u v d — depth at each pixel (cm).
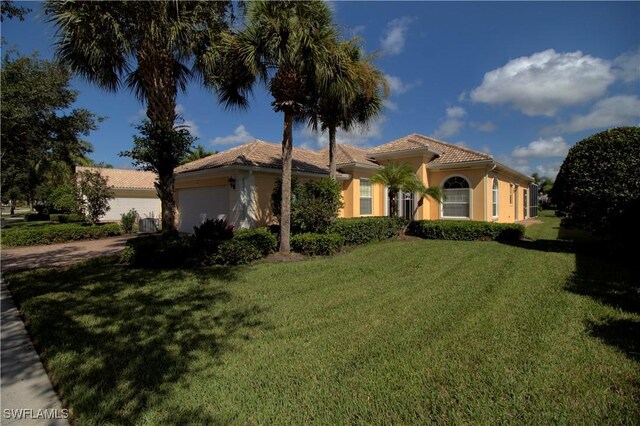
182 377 346
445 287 679
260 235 1005
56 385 341
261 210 1412
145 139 943
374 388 325
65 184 2925
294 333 460
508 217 2131
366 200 1844
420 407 296
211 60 991
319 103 1288
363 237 1330
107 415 286
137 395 315
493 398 306
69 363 377
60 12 798
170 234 1001
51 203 2948
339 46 1006
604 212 996
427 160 1784
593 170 1011
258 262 962
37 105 1478
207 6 924
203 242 909
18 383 346
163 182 993
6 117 1337
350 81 1043
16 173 2145
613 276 745
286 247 1051
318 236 1080
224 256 920
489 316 510
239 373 354
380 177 1484
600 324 471
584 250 1106
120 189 2666
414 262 945
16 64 1448
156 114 972
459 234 1467
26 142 1557
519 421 275
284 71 981
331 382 336
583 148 1053
